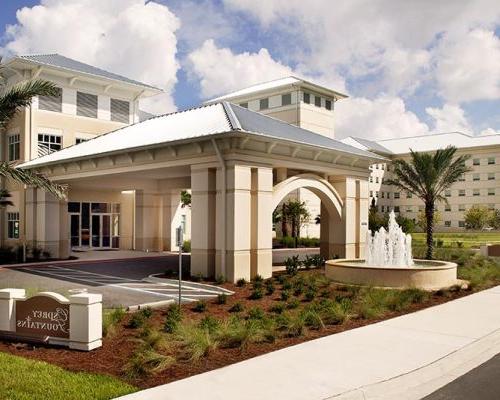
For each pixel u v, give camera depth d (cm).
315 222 5281
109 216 3525
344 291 1586
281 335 1031
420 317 1233
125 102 3681
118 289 1688
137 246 3353
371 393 706
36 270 2286
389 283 1662
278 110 5259
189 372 786
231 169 1778
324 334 1054
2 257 2670
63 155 2577
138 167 2147
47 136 3200
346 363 832
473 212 7106
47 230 2839
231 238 1778
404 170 3116
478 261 2559
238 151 1781
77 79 3331
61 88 3278
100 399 654
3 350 914
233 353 895
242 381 735
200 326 1038
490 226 7394
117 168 2264
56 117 3241
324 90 5300
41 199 2848
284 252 3741
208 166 1839
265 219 1895
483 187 7612
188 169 2109
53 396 660
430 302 1463
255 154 1853
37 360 841
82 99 3403
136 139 2177
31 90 1595
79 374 758
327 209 2408
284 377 755
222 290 1631
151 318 1173
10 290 995
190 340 904
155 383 734
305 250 4003
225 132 1680
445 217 8031
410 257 2055
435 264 2002
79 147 2616
